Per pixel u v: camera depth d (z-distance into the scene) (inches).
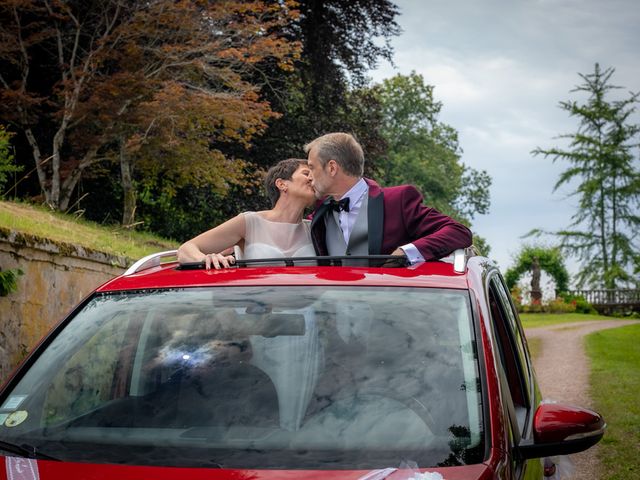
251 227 156.8
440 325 104.9
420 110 2295.8
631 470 294.2
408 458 87.7
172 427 95.8
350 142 152.5
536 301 1876.2
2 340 294.8
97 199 882.1
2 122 709.9
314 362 102.0
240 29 741.9
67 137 737.6
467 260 124.1
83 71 685.9
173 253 143.3
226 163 794.2
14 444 94.0
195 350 106.5
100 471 86.2
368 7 1063.6
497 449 89.4
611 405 431.5
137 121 697.6
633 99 2630.4
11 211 428.8
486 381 97.2
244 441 92.0
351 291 112.3
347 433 92.0
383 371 99.5
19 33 682.8
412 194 151.2
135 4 697.0
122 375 105.5
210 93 717.3
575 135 2635.3
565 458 165.6
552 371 595.8
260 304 111.5
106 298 119.3
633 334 999.6
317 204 161.8
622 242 2549.2
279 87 1003.9
